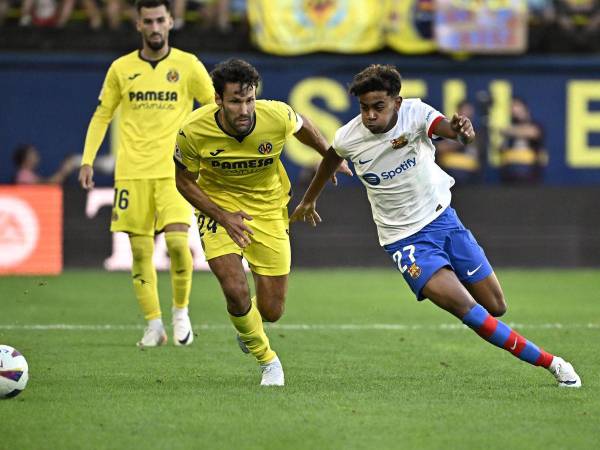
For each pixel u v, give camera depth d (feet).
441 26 164.86
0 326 98.68
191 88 89.25
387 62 165.58
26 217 153.79
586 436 52.31
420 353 82.89
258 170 67.10
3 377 60.70
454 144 164.25
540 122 167.73
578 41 172.45
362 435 52.24
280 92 164.76
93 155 88.99
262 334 66.49
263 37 164.86
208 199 65.16
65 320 103.71
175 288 86.28
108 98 89.30
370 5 165.48
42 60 162.61
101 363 76.43
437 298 64.54
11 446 50.37
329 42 164.96
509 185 163.94
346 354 82.28
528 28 172.45
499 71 167.12
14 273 153.17
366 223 161.68
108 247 158.10
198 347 85.56
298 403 60.23
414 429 53.57
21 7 169.07
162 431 53.11
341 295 128.47
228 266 65.16
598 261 162.91
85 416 56.54
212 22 171.12
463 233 67.56
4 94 162.40
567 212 162.61
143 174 87.15
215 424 54.60
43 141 163.22
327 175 69.00
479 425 54.49
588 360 79.30
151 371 72.84
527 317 107.76
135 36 169.68
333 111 165.17
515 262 162.61
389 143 65.05
